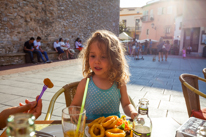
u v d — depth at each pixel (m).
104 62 1.45
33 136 0.50
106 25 16.83
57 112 3.07
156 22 30.36
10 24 8.53
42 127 1.05
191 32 21.31
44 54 9.95
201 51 20.56
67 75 6.38
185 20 21.27
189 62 12.78
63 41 12.26
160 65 10.34
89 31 14.75
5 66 8.00
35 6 9.83
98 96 1.47
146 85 5.18
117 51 1.53
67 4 12.17
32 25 9.77
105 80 1.52
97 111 1.48
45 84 0.96
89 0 14.25
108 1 16.67
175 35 25.06
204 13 19.97
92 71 1.61
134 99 3.88
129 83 5.39
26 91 4.24
